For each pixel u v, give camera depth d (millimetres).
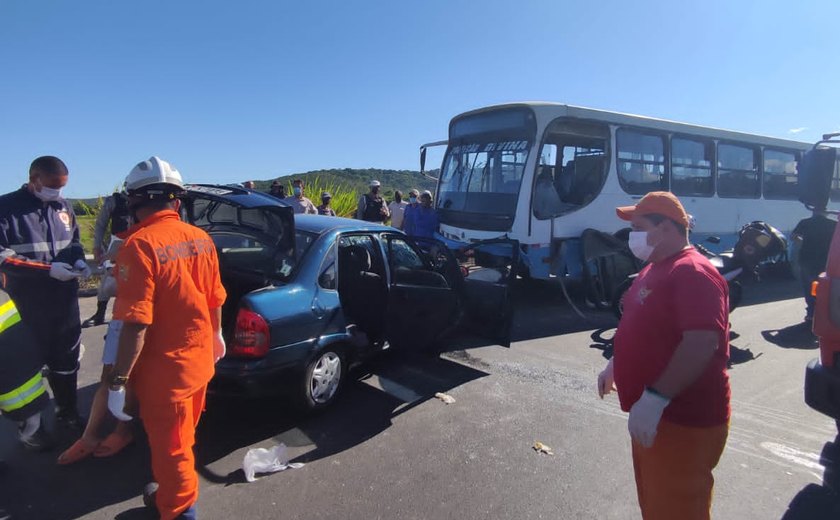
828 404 3785
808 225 7289
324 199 11641
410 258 5816
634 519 3223
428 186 12070
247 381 3848
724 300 2189
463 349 6457
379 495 3395
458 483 3559
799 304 9516
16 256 3617
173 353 2576
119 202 6176
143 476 3510
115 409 2451
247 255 4488
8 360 3428
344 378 4777
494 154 8898
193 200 4754
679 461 2279
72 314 3945
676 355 2115
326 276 4578
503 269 6266
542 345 6742
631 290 2521
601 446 4113
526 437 4230
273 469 3635
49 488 3357
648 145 9695
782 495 3533
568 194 9633
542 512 3273
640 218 2424
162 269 2504
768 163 12180
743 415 4801
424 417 4539
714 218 10969
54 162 3814
